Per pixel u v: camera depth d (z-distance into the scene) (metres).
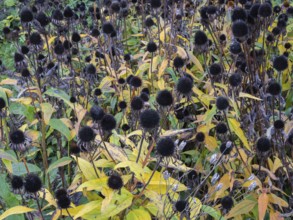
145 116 0.44
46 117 0.55
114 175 0.42
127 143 0.50
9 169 0.48
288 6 0.91
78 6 1.10
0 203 0.52
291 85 0.73
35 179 0.43
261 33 0.80
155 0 0.77
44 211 0.56
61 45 0.71
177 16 0.85
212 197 0.54
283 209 0.56
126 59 0.80
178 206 0.42
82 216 0.43
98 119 0.45
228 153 0.51
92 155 0.48
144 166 0.46
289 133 0.55
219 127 0.55
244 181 0.51
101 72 0.83
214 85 0.66
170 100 0.48
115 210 0.42
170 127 0.66
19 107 0.61
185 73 0.67
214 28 0.72
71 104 0.57
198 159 0.60
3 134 0.60
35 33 0.62
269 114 0.63
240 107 0.62
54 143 0.74
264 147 0.51
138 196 0.43
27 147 0.56
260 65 0.65
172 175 0.57
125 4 0.95
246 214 0.55
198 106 0.77
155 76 0.77
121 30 0.98
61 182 0.64
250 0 0.76
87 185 0.42
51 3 1.02
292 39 0.86
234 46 0.63
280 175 0.58
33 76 0.67
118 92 0.72
